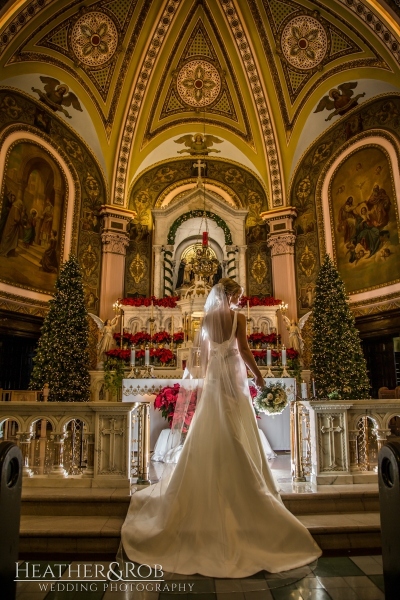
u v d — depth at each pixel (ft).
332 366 31.07
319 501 13.60
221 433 11.37
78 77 37.81
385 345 35.17
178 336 34.65
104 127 41.16
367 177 37.42
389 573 8.78
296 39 37.06
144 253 43.68
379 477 9.41
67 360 30.71
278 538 10.69
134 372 29.55
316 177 41.37
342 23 33.78
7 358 33.60
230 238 43.62
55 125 38.91
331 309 32.24
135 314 38.47
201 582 9.70
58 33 34.06
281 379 24.34
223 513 10.63
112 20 35.60
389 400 15.35
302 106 40.65
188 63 40.27
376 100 37.35
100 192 42.06
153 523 11.36
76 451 16.96
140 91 40.11
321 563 11.03
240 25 37.27
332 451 14.98
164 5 35.78
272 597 9.21
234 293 12.82
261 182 45.29
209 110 43.32
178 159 46.62
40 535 12.00
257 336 35.50
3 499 8.33
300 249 41.63
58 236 38.37
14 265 33.96
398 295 33.50
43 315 35.70
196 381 13.21
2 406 15.03
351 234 38.24
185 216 43.75
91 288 39.91
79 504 13.44
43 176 37.37
